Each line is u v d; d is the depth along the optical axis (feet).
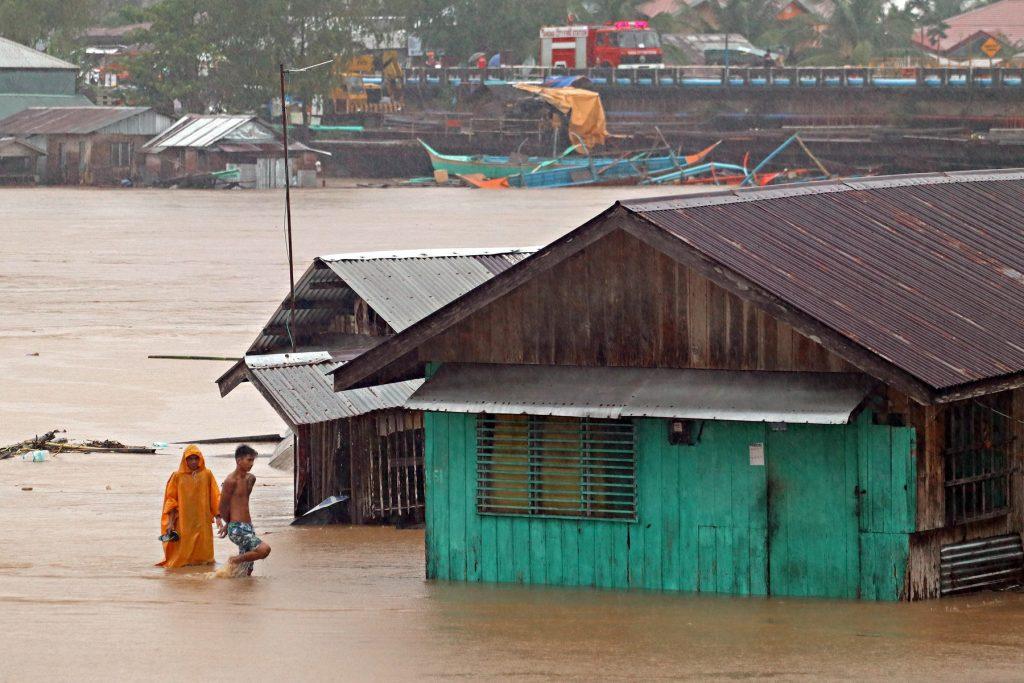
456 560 113.39
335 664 86.17
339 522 144.87
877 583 99.50
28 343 274.77
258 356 151.43
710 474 103.81
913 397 92.84
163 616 101.09
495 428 111.14
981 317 106.22
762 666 84.53
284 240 472.44
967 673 82.28
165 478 166.71
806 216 116.37
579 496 108.27
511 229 506.89
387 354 112.88
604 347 105.50
